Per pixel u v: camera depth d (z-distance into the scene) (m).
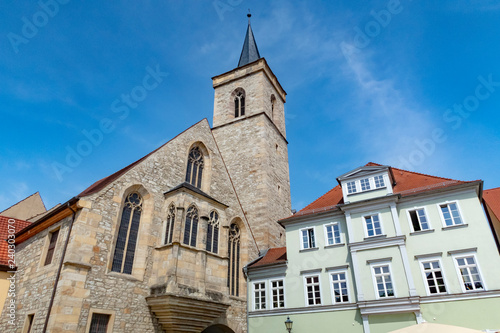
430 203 23.36
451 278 20.80
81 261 17.75
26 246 22.97
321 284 24.80
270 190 38.56
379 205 24.55
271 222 36.47
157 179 23.92
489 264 20.19
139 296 19.83
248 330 26.42
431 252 21.94
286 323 23.78
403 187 26.05
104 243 19.20
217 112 47.41
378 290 22.28
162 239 22.31
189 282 21.02
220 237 25.55
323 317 23.67
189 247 21.92
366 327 21.64
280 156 44.94
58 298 16.50
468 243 21.19
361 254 23.73
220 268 24.25
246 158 40.72
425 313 20.48
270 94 48.19
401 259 22.27
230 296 26.27
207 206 24.72
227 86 48.97
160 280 20.47
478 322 19.09
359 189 26.23
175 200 23.02
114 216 20.30
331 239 26.11
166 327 20.00
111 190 20.64
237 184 39.38
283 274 26.91
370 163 28.52
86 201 19.05
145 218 22.19
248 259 29.28
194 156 28.80
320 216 27.16
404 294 21.34
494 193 32.88
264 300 27.03
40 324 16.70
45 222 21.17
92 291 17.72
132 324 18.88
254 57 53.78
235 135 43.38
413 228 23.30
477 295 19.62
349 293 23.41
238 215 30.30
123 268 20.05
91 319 17.27
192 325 20.50
